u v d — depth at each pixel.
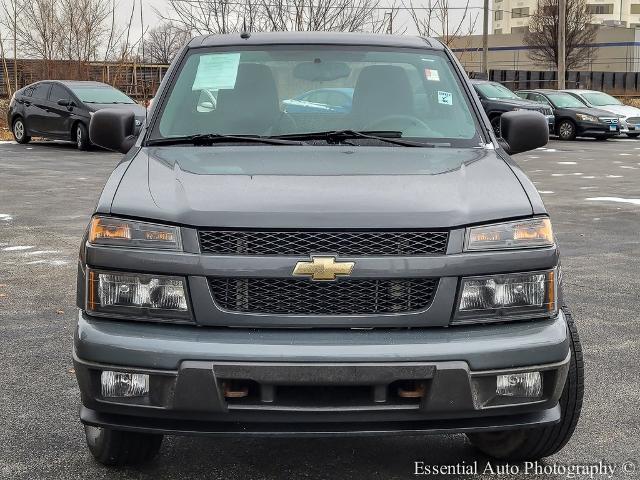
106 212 3.43
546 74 62.22
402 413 3.22
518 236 3.38
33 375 5.06
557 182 15.28
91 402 3.33
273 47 4.96
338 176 3.67
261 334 3.23
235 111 4.62
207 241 3.29
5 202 12.21
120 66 30.41
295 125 4.55
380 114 4.62
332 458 3.95
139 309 3.32
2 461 3.90
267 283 3.26
